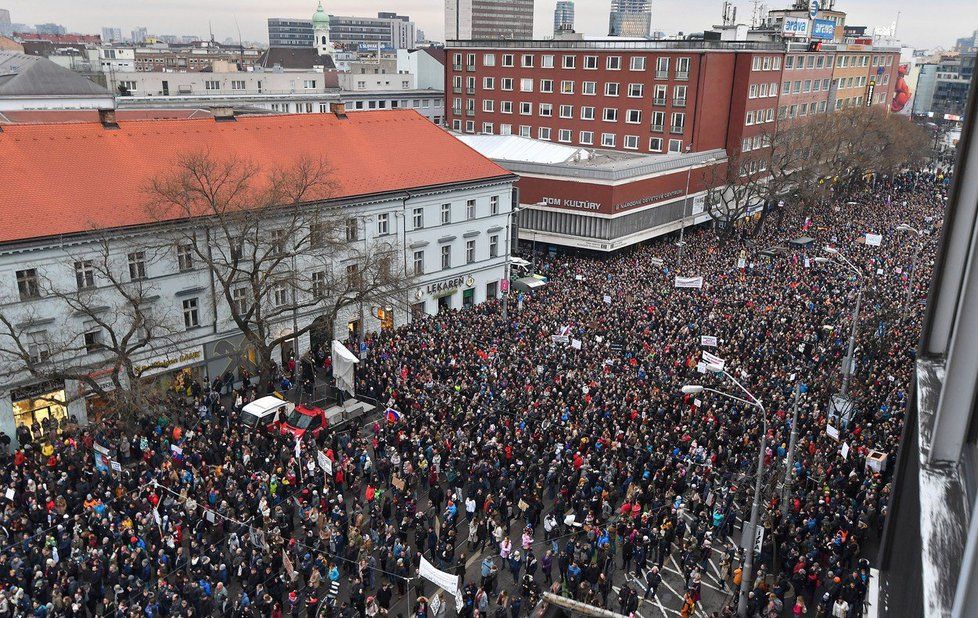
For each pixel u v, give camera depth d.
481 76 102.31
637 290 54.94
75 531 25.30
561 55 93.38
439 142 57.84
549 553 25.73
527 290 58.47
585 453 31.30
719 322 46.31
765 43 89.31
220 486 28.75
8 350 32.62
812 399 35.81
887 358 41.25
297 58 157.88
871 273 57.28
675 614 25.39
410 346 44.00
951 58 178.88
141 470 30.52
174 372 42.41
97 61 156.88
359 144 53.41
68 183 39.44
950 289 5.92
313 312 47.75
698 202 81.62
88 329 38.47
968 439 4.75
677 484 28.62
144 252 39.62
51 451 33.00
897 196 95.75
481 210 57.53
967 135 5.32
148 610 21.98
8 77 83.19
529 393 36.44
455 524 28.11
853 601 22.62
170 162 44.00
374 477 30.94
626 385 37.06
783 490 27.84
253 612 23.92
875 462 27.42
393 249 48.41
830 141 84.31
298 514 29.75
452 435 32.94
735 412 34.47
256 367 44.00
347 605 23.02
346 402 39.50
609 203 67.81
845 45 108.75
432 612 22.30
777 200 84.38
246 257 43.66
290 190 43.66
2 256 34.84
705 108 83.88
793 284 54.75
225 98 103.25
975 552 3.21
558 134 96.81
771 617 21.91
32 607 21.92
